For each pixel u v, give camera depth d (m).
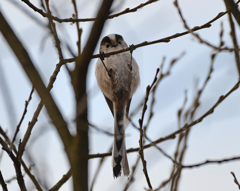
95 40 4.18
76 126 4.14
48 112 4.46
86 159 4.13
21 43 4.96
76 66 4.23
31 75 4.76
